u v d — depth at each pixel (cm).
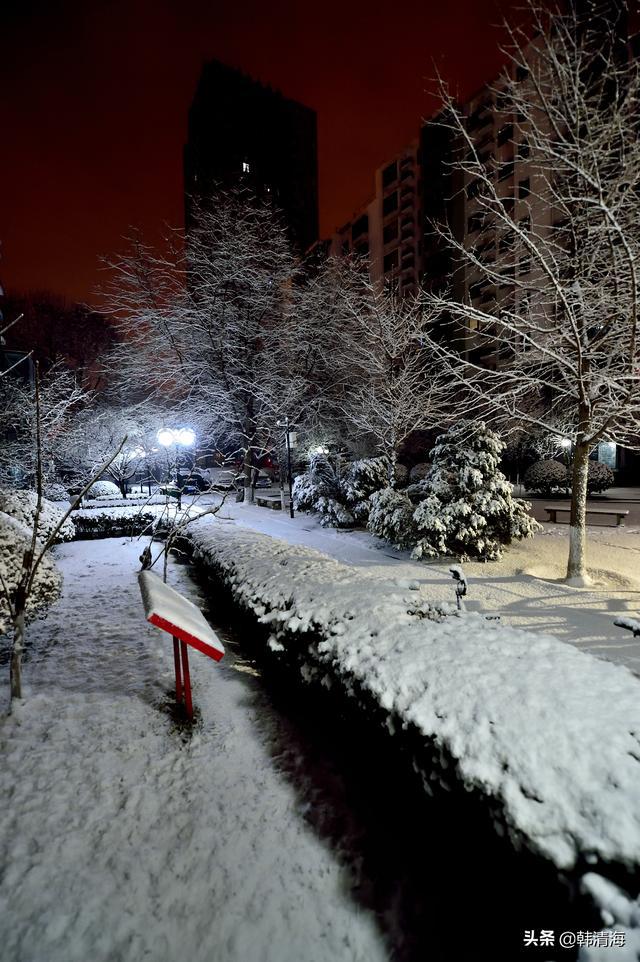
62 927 207
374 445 2189
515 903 176
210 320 1912
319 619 358
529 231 800
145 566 613
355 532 1278
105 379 2878
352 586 422
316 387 2153
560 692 227
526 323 746
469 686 241
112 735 341
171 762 317
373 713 263
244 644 513
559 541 1078
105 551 1124
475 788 192
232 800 285
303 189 8419
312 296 2052
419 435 2967
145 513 1418
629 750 186
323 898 225
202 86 7556
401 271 4631
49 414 1681
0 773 297
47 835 254
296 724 363
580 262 729
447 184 3781
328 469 1677
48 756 316
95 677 435
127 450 2352
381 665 279
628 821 160
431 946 202
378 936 207
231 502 2170
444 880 226
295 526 1444
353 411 2059
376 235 4972
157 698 398
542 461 2162
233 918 215
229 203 2045
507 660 265
